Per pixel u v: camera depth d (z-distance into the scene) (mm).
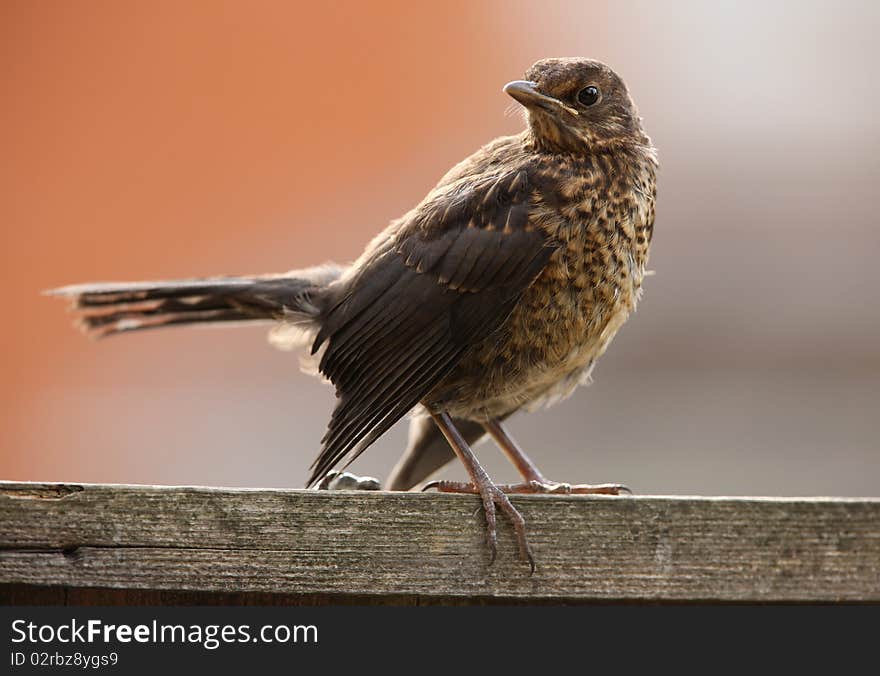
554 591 6137
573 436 10836
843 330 11508
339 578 5984
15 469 12297
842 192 12484
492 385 7543
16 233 13438
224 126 13898
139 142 13820
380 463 10977
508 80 13812
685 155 13023
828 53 13578
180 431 12055
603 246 7363
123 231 13531
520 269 7250
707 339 11562
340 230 13531
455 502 6137
